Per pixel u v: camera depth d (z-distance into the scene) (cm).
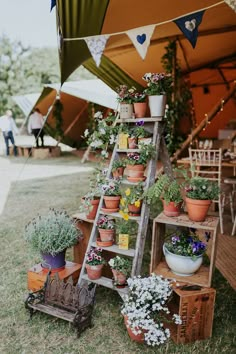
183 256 213
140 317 191
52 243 244
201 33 481
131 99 259
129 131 255
